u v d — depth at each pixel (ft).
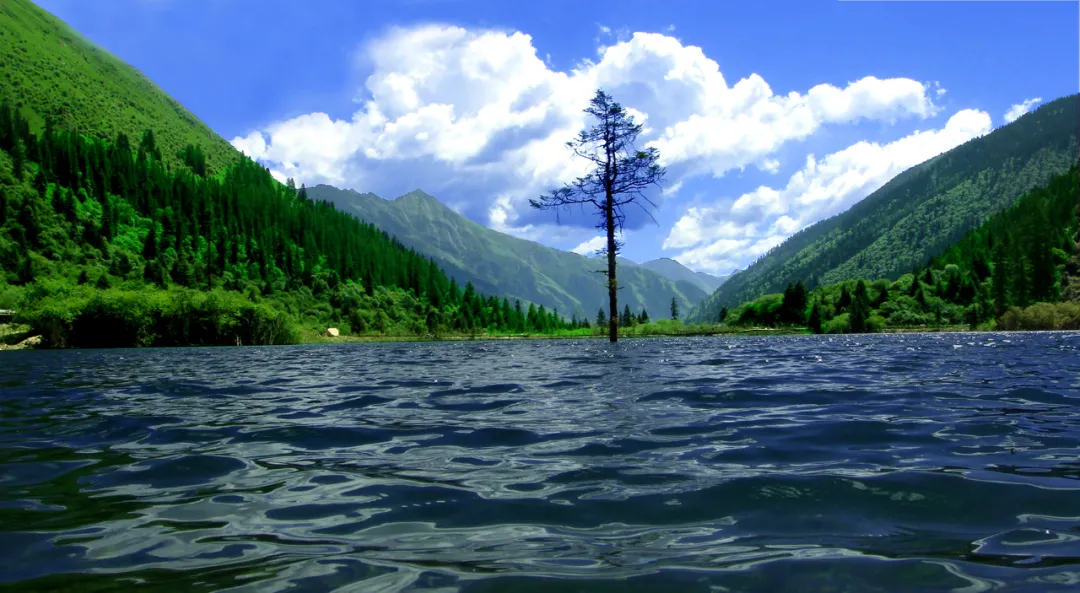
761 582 8.87
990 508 12.08
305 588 8.96
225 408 30.17
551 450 18.86
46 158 561.02
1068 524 11.05
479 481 15.33
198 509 13.23
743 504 12.80
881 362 55.57
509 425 23.66
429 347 171.42
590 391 34.83
